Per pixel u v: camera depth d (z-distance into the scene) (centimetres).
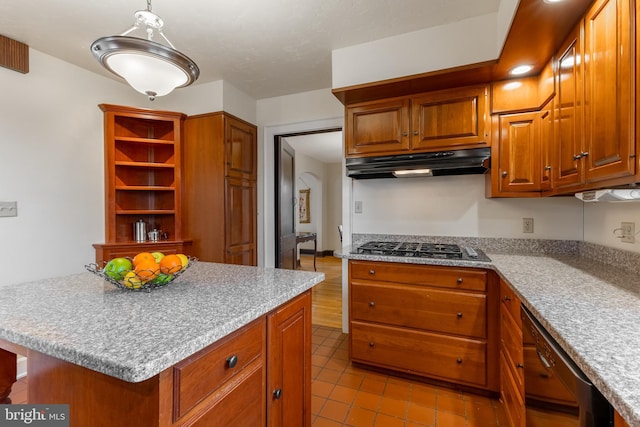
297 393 129
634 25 99
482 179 243
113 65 120
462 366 192
